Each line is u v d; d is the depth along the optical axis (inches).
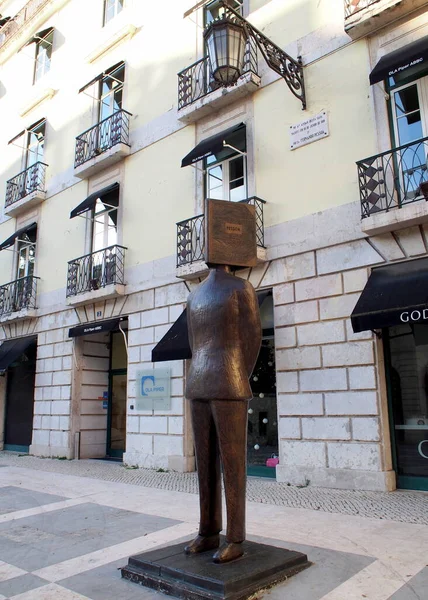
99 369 536.7
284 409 330.0
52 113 625.6
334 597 128.2
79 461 483.2
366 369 298.0
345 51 342.6
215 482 150.6
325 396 312.8
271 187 368.5
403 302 266.1
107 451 524.4
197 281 407.2
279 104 374.9
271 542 179.5
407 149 310.8
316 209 339.6
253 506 251.1
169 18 486.9
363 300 286.2
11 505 274.2
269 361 365.7
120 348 538.3
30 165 657.6
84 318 514.3
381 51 324.2
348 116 334.6
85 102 574.2
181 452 394.0
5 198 685.3
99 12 577.6
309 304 331.3
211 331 142.5
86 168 525.7
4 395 628.4
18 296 610.2
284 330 340.2
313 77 356.8
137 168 488.1
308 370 323.3
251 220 157.4
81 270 524.1
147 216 466.9
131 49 522.9
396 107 320.5
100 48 553.6
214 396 137.4
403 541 180.7
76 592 139.6
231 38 291.0
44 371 552.4
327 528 202.1
